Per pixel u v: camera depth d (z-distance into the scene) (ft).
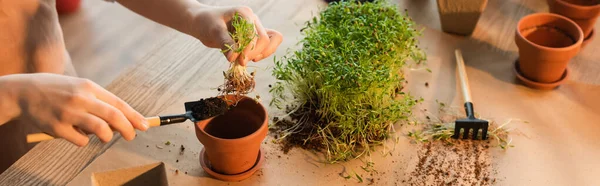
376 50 2.87
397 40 2.95
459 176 2.66
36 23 2.94
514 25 3.61
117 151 2.70
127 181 2.45
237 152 2.46
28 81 2.15
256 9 3.64
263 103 2.97
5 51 2.89
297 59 2.85
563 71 3.11
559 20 3.15
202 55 3.26
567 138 2.84
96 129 2.12
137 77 3.09
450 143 2.82
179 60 3.22
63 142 2.72
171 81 3.09
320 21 3.09
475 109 3.00
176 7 2.67
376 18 3.01
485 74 3.22
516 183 2.63
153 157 2.69
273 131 2.85
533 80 3.14
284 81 3.07
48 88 2.14
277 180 2.62
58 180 2.56
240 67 2.48
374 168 2.68
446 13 3.41
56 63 3.10
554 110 3.00
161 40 3.36
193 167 2.67
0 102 2.14
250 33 2.39
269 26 3.48
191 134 2.81
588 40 3.42
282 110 2.94
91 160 2.66
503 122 2.93
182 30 2.71
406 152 2.77
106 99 2.21
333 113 2.83
